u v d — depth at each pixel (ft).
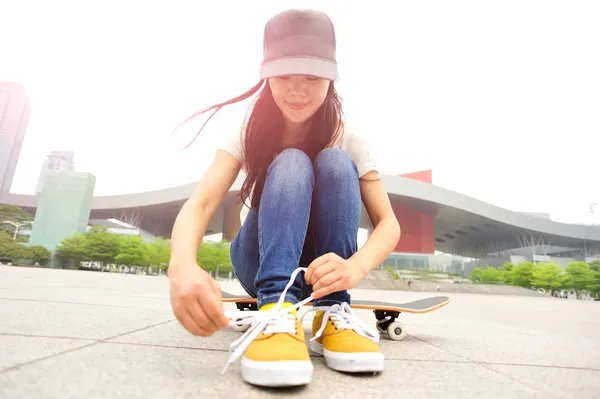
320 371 2.05
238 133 2.71
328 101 2.68
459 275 109.81
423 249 123.85
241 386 1.64
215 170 2.58
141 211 138.62
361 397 1.58
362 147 2.78
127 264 100.22
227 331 3.51
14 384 1.44
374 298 16.16
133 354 2.14
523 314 9.59
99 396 1.37
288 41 2.20
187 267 1.72
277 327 1.84
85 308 4.51
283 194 2.27
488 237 150.71
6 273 15.64
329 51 2.25
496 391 1.82
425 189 113.60
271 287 2.14
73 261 97.81
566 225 130.72
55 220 111.96
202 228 2.22
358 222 2.57
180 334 3.01
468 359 2.69
